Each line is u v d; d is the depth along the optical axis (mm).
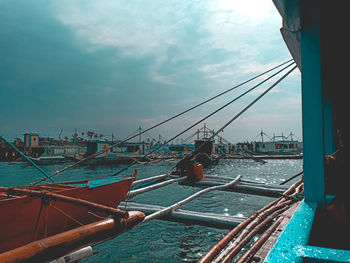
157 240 10609
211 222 7535
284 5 2582
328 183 4262
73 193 6387
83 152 77812
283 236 1771
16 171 46344
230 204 17297
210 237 10820
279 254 1446
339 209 2963
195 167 14602
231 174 37000
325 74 4656
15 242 5406
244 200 18375
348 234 2482
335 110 5926
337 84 5160
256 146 84750
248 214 14852
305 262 1390
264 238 4547
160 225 12375
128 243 10367
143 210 8672
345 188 4148
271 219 5805
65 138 115688
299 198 7223
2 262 2277
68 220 6273
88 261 8922
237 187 12555
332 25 3367
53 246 2791
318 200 2822
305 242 1620
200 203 17719
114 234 3732
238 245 4438
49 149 66812
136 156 55594
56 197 4492
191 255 9211
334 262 1316
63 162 58594
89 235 3291
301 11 2701
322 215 2699
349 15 3133
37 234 5758
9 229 5289
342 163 4656
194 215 7824
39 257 2596
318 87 2826
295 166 52969
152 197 20125
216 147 66688
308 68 2889
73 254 4059
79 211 6441
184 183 14711
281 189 11727
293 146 83750
